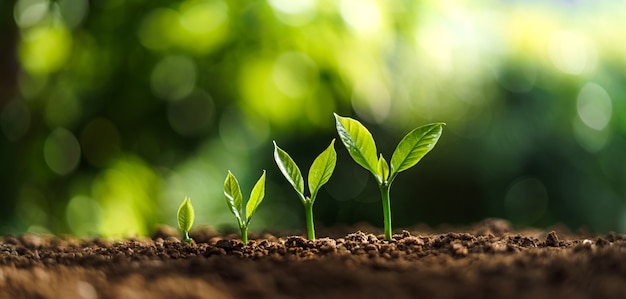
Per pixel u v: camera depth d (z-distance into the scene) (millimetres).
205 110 1680
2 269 675
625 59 2145
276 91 1557
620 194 2123
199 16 1482
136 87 1604
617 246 705
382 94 1564
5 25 1489
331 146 783
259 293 606
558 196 2102
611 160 2105
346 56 1467
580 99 2066
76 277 649
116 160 1669
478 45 1893
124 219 1679
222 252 743
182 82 1610
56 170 1658
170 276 645
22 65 1538
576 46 2092
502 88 2027
